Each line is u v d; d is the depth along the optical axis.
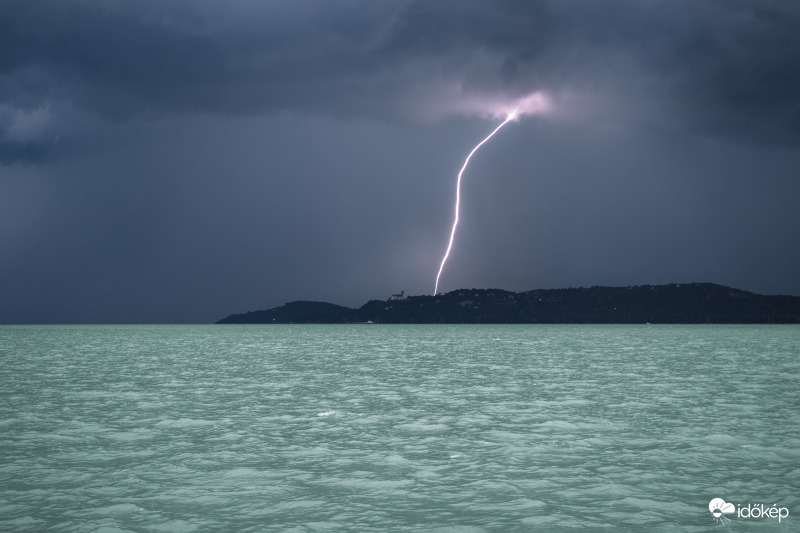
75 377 48.09
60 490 16.23
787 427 24.56
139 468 18.53
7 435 23.61
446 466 18.67
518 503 15.00
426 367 58.72
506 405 31.52
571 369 55.25
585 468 18.30
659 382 42.78
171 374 51.00
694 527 13.25
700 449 20.67
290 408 30.84
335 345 117.75
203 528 13.43
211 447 21.45
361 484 16.78
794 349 92.12
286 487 16.50
